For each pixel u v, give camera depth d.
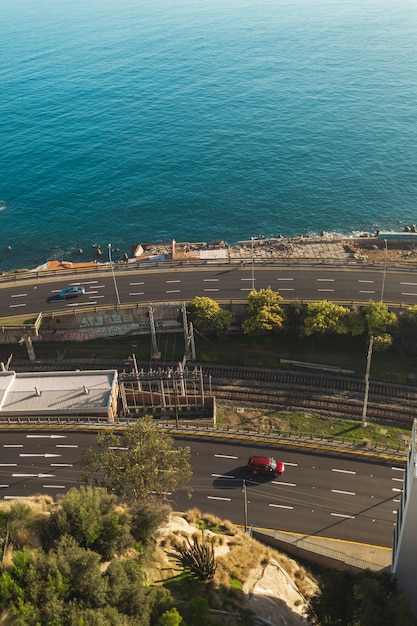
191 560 55.56
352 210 165.00
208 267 126.88
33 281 125.12
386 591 51.19
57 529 50.28
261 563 63.16
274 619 54.03
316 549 71.19
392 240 141.88
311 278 121.38
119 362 110.69
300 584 64.88
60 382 101.56
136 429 64.44
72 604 41.12
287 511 78.00
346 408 98.94
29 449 88.00
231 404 101.31
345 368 106.31
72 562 44.81
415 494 48.91
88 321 113.75
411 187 172.88
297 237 149.50
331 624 52.50
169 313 112.94
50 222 171.00
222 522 71.75
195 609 46.06
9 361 105.31
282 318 108.75
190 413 103.12
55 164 199.88
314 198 171.00
